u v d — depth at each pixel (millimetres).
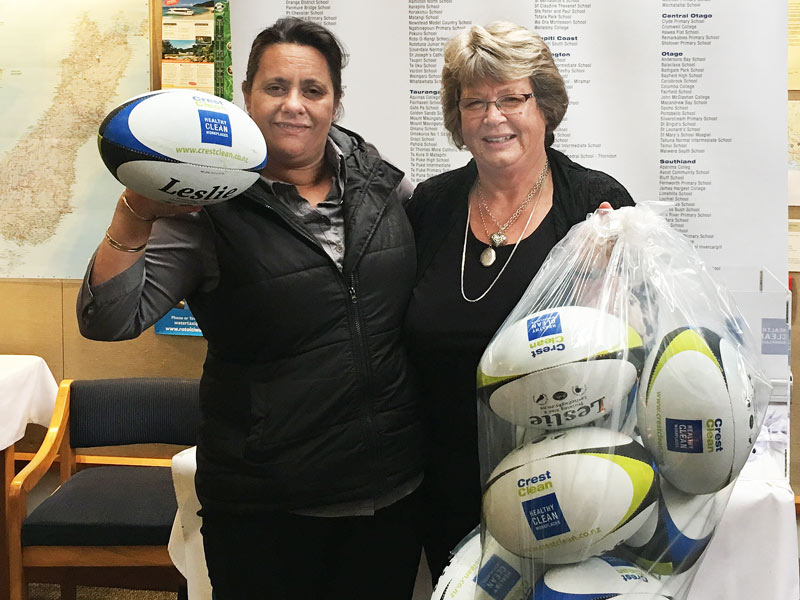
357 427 1315
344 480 1312
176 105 1097
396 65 1979
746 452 1128
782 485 1501
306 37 1324
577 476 1064
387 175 1417
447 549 1484
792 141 2508
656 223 1280
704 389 1081
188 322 2740
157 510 2119
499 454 1202
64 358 2836
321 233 1342
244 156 1151
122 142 1056
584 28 1947
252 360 1318
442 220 1477
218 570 1373
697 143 1955
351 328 1312
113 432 2391
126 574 2594
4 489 2447
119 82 2703
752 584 1474
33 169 2781
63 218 2795
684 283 1235
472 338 1357
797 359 2576
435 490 1470
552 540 1077
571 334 1122
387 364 1350
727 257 1976
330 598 1434
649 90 1949
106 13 2672
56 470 2818
